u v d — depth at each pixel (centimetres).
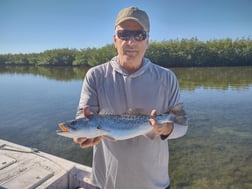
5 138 332
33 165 152
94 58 2162
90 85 87
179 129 85
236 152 278
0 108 518
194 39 1997
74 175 145
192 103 541
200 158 265
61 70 1933
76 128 83
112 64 88
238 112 454
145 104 86
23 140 324
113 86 86
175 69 1616
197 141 314
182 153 279
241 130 353
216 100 568
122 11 83
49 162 157
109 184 88
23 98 640
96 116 85
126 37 81
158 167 86
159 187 87
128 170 85
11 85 934
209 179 223
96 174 92
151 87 86
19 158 162
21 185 129
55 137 336
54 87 853
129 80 85
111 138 84
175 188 210
